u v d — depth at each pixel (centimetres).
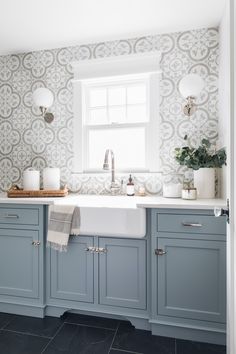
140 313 170
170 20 196
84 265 179
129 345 157
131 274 171
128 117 233
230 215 102
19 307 192
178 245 161
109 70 224
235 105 96
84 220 170
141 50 218
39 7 178
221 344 157
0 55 248
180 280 161
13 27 203
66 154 235
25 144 244
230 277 104
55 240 173
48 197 204
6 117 248
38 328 175
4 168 249
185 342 160
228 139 105
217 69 205
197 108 209
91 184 231
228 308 110
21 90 244
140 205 162
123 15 189
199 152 189
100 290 176
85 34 214
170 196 196
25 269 189
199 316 158
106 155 210
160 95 216
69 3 174
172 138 214
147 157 224
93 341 161
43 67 239
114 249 173
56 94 236
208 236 156
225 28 173
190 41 210
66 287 183
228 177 105
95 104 240
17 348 155
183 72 211
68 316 189
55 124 237
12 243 191
